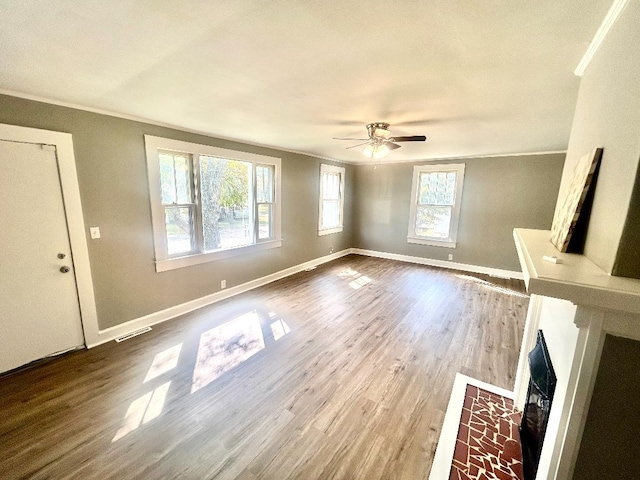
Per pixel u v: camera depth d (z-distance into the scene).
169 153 3.17
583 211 1.11
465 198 5.38
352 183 6.70
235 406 1.98
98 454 1.59
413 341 2.91
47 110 2.25
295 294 4.18
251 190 4.24
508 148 4.25
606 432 0.84
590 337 0.81
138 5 1.04
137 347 2.69
